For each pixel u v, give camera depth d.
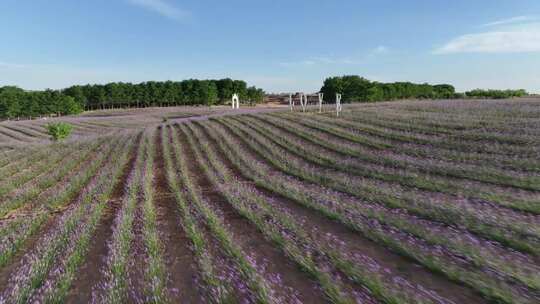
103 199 11.59
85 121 63.69
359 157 16.64
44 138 45.00
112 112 92.88
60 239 7.66
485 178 10.79
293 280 5.33
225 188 11.89
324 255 5.92
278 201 10.45
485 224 6.74
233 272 5.57
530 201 7.91
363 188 10.57
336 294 4.54
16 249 7.56
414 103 47.66
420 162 13.86
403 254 5.91
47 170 18.88
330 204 9.22
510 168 11.90
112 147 26.83
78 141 31.39
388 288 4.60
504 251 5.67
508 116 24.83
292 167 15.49
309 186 11.85
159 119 63.22
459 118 25.91
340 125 28.59
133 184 13.27
